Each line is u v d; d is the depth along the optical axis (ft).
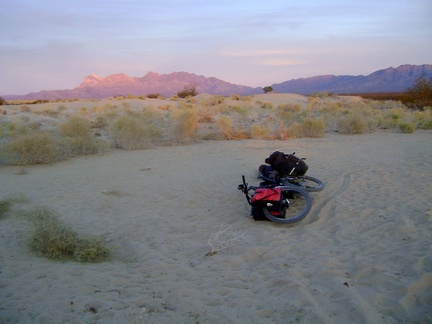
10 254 17.95
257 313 12.74
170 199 27.30
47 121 81.41
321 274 15.19
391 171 31.94
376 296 13.26
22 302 13.61
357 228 20.13
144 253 18.40
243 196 26.99
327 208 23.29
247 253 17.72
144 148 51.55
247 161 39.68
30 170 38.24
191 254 18.20
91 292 14.43
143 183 31.83
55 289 14.60
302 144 52.54
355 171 32.40
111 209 25.44
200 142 56.39
